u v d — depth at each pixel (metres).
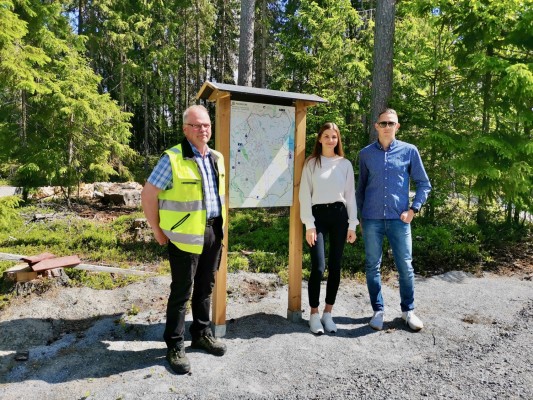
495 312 4.10
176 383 2.74
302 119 3.75
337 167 3.52
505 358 3.14
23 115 8.84
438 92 6.91
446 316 4.00
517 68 5.49
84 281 4.64
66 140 9.46
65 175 9.55
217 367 2.96
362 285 4.87
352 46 8.79
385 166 3.63
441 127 6.72
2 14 5.32
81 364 2.99
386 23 6.98
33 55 6.38
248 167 3.51
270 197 3.63
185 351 3.21
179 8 17.34
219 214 3.08
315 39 8.89
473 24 6.11
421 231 6.54
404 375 2.90
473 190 6.46
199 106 2.94
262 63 14.71
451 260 5.73
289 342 3.39
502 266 5.62
